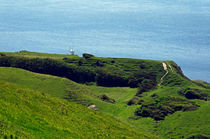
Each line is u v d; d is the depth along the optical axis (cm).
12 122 3562
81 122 4991
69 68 18838
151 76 18712
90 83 18338
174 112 12144
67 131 4209
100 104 12438
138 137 5759
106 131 5138
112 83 18162
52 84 12731
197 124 10712
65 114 5031
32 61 18675
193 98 14412
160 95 15050
